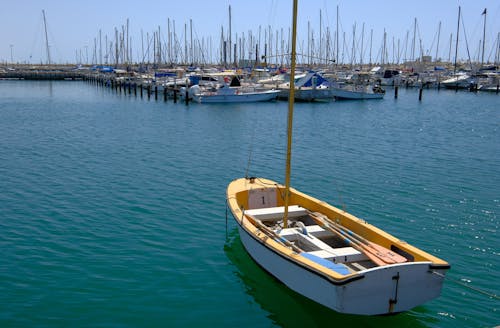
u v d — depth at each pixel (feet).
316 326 36.04
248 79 258.16
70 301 38.68
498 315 37.63
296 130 139.54
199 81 243.40
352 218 43.29
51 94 286.66
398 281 32.40
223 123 153.17
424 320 36.81
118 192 70.28
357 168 87.76
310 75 230.89
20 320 35.76
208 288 41.55
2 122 153.69
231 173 83.46
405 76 361.71
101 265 45.44
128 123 151.94
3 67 535.19
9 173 81.92
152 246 50.37
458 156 99.40
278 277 39.88
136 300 39.22
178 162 92.07
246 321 36.63
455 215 60.59
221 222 58.03
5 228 54.70
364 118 169.78
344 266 34.06
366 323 36.42
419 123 155.63
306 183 76.79
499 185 75.15
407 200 67.05
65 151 102.83
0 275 42.80
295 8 37.76
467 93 294.87
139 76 314.96
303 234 42.32
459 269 45.39
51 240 51.37
